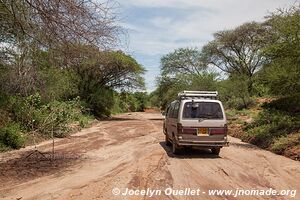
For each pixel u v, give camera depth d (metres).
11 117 19.89
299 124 18.61
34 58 10.57
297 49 17.38
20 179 10.23
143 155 14.27
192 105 13.93
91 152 15.48
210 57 62.03
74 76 34.69
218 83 46.69
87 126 30.75
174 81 64.19
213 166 12.02
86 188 8.96
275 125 19.78
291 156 13.96
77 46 9.19
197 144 13.80
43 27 8.80
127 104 85.00
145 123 37.59
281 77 17.95
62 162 12.94
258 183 9.66
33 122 19.77
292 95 19.39
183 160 13.21
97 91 48.62
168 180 9.81
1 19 9.72
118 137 22.00
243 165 12.25
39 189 9.05
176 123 14.14
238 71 59.34
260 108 36.72
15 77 15.87
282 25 18.02
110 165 12.19
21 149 16.62
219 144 13.87
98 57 9.72
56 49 9.31
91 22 8.74
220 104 14.04
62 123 22.05
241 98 41.84
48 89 22.31
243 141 20.56
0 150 15.83
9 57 14.15
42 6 8.38
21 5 8.65
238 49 58.28
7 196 8.48
